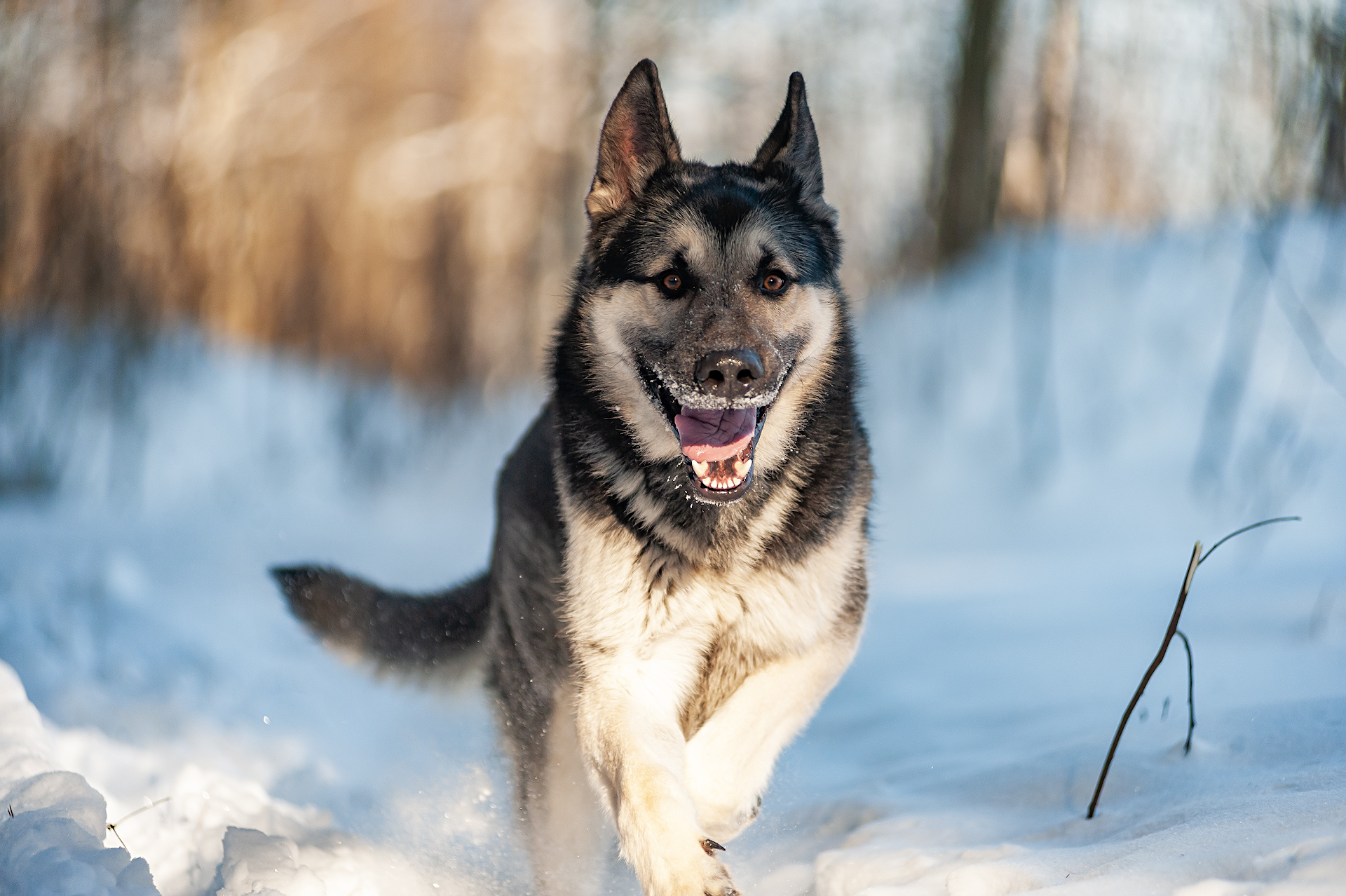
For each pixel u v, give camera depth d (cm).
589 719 291
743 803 295
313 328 1809
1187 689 388
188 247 1411
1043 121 1189
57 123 1196
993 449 1032
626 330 319
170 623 609
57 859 232
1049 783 308
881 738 438
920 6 1314
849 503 322
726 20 1488
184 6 1349
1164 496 897
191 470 1241
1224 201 1087
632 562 299
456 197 1872
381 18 1861
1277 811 229
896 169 1390
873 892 239
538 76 1816
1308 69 928
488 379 1858
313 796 378
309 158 1766
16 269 1189
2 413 1138
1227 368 949
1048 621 592
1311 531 769
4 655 511
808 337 323
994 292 1167
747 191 333
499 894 310
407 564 824
